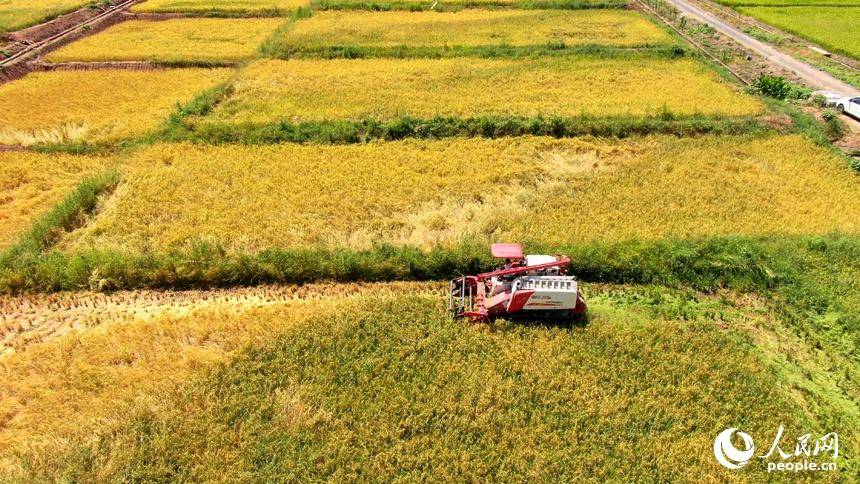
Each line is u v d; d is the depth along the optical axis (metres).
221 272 18.28
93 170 24.88
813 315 16.75
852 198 22.38
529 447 12.69
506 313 16.16
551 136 27.72
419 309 16.72
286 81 34.22
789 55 39.62
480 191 23.03
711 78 34.19
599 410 13.50
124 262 18.30
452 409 13.48
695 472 12.12
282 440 12.86
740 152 25.84
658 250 18.80
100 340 15.91
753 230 20.34
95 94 32.78
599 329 15.93
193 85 34.16
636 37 42.09
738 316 16.95
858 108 28.66
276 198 22.30
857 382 14.62
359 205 22.05
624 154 26.16
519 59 37.75
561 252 18.55
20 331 16.75
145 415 13.49
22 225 21.08
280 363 14.91
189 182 23.44
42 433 13.29
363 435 12.92
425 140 27.23
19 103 31.42
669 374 14.52
